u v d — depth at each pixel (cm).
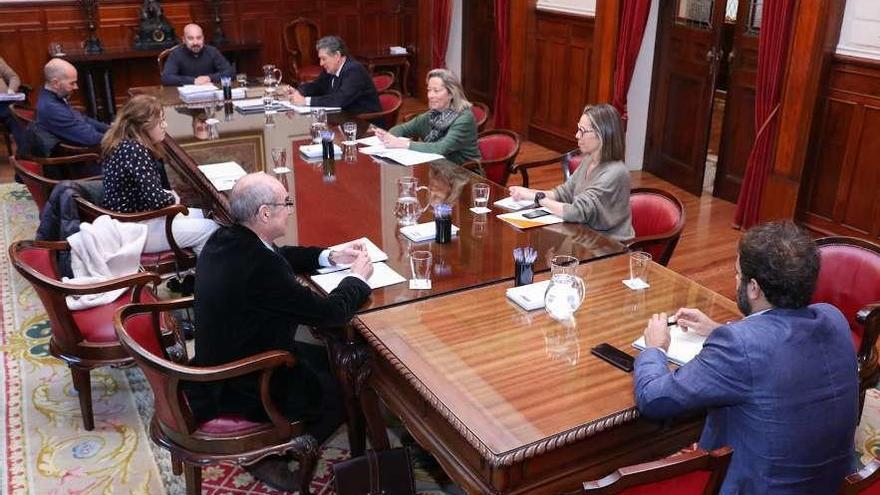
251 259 213
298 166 367
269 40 814
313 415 228
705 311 223
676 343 200
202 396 224
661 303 229
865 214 438
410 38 876
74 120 469
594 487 136
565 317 218
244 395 222
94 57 689
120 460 267
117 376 323
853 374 166
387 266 252
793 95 449
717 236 488
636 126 618
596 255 265
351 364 221
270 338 221
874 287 267
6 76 618
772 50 453
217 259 216
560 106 669
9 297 391
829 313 169
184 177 390
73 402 303
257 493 252
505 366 193
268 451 219
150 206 338
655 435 188
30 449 272
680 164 586
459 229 287
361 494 211
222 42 761
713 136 731
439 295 232
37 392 309
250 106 495
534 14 679
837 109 440
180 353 271
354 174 355
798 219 474
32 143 436
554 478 174
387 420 285
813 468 163
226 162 374
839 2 422
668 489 146
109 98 722
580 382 186
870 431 288
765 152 474
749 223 491
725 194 561
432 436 192
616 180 301
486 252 265
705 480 147
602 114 303
